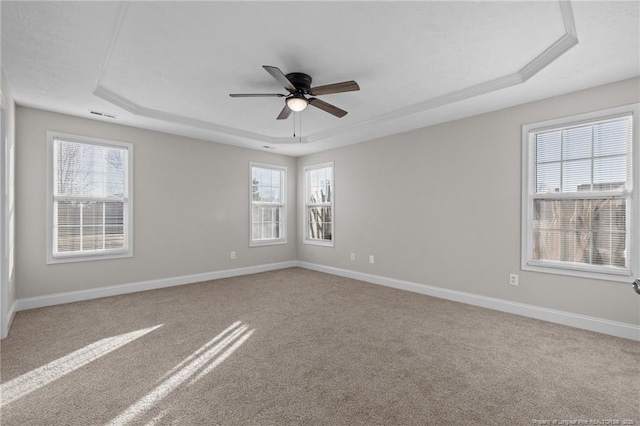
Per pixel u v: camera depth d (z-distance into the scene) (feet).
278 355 7.73
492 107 11.27
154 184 14.56
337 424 5.21
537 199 10.74
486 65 8.70
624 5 5.93
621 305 8.98
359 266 16.76
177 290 14.24
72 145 12.46
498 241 11.53
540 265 10.48
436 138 13.42
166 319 10.35
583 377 6.72
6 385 6.36
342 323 10.01
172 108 12.33
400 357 7.63
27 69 8.51
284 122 14.24
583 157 9.79
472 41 7.48
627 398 5.97
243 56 8.18
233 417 5.39
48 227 11.74
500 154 11.46
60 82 9.33
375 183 15.97
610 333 9.09
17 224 11.10
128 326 9.69
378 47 7.75
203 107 12.21
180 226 15.46
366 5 6.16
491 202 11.71
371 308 11.62
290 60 8.41
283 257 20.07
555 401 5.86
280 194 20.31
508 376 6.75
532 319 10.43
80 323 9.93
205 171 16.40
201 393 6.10
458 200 12.68
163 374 6.81
